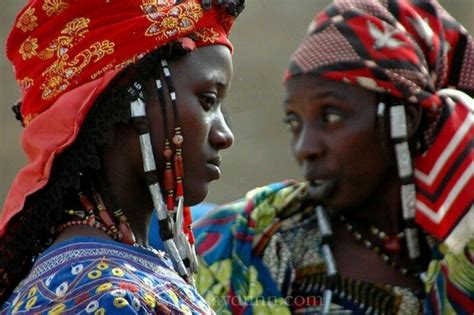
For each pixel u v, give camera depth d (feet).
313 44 27.84
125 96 19.31
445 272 26.94
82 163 19.06
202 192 20.29
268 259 28.48
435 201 27.12
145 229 20.39
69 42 19.60
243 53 52.80
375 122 27.17
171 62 19.83
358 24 27.71
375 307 27.43
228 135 20.49
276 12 53.47
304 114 27.45
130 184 19.79
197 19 20.02
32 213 19.35
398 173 27.22
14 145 59.57
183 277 19.97
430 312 26.99
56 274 18.62
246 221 29.04
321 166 27.30
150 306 18.24
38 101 19.70
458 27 29.04
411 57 27.50
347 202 27.48
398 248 27.84
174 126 19.75
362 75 27.04
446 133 27.40
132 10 19.66
